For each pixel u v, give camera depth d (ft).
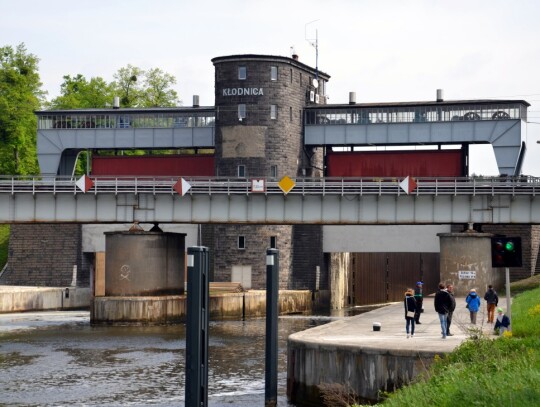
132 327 276.82
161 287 299.17
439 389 78.89
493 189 282.77
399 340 136.05
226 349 215.92
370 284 413.59
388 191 289.94
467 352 100.27
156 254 297.94
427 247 364.58
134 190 309.63
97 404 142.82
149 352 209.77
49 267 388.57
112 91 486.38
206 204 296.92
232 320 309.83
